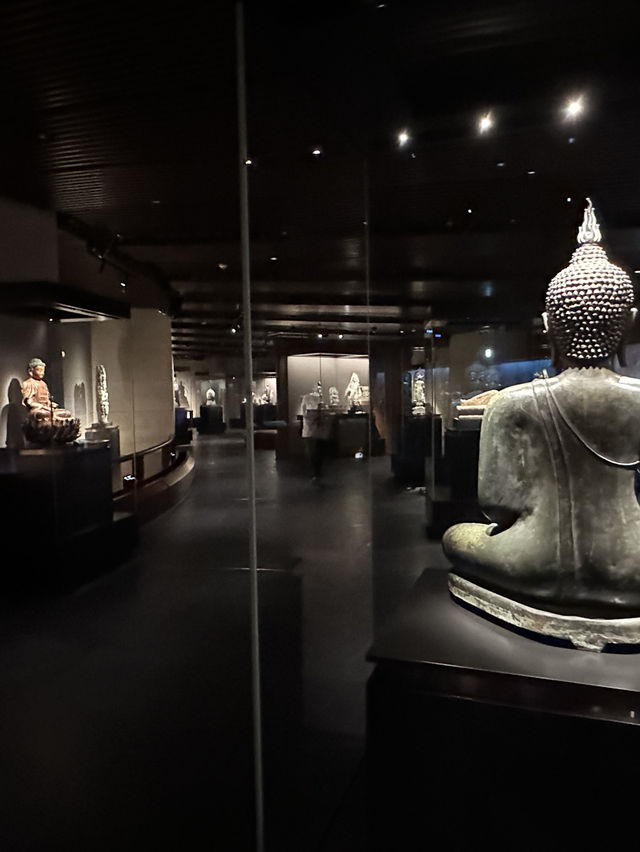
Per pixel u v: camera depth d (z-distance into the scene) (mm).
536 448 1407
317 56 1626
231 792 1646
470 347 2174
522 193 2049
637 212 1950
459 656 1371
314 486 2139
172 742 1689
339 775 1748
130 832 1548
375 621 1862
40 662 1578
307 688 1848
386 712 1372
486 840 1319
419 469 2305
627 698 1231
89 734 1610
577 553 1354
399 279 2227
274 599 1969
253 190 1849
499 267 2121
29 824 1553
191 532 1778
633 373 1595
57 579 1565
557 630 1392
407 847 1385
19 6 1515
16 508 1536
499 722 1289
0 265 1521
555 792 1265
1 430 1510
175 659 1728
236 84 1732
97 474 1608
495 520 1491
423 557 2107
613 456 1361
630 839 1217
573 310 1398
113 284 1674
